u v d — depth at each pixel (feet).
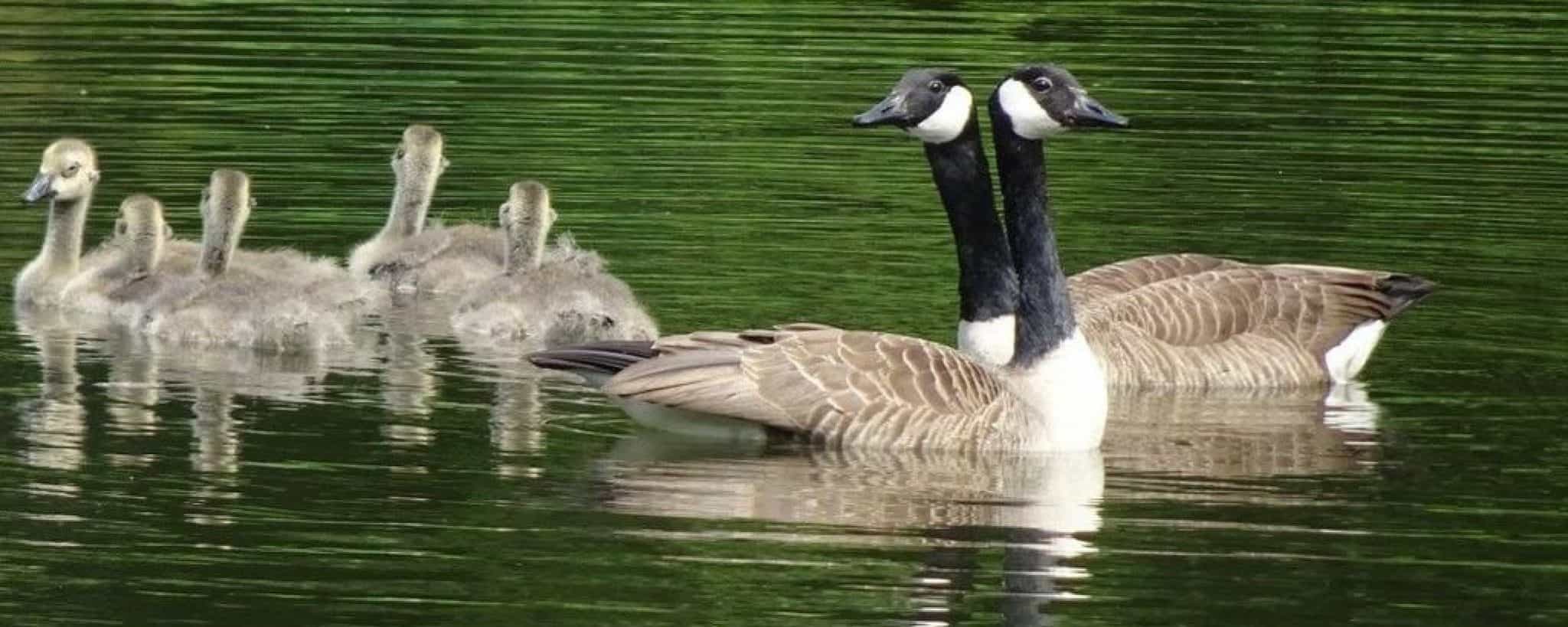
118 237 67.92
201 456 50.29
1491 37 98.37
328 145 80.79
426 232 70.44
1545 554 45.37
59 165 66.28
